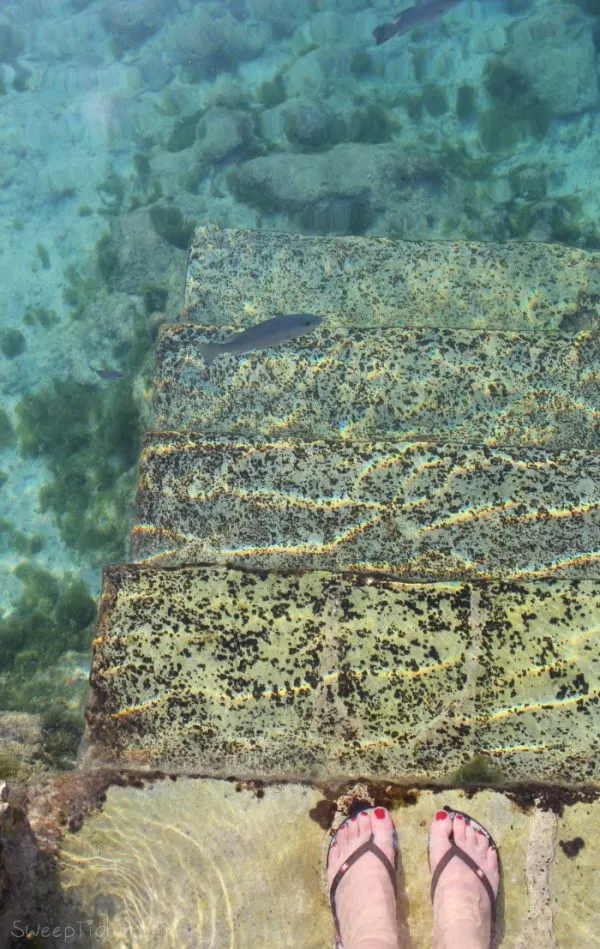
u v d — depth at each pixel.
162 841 2.69
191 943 2.59
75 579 4.79
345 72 6.20
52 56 6.75
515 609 2.91
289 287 4.19
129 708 2.83
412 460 3.29
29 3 6.93
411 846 2.73
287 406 3.63
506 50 6.04
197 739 2.79
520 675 2.82
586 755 2.75
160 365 3.70
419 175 5.57
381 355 3.66
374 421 3.60
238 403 3.65
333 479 3.28
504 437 3.56
